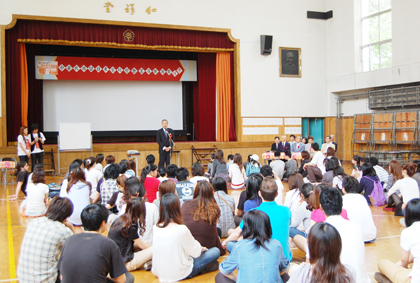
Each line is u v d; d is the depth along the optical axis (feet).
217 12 41.27
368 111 43.42
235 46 42.39
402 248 9.43
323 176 21.63
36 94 40.63
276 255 7.53
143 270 12.11
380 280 10.49
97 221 8.11
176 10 39.45
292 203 14.29
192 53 46.26
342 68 44.86
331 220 9.02
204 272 11.94
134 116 44.45
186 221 11.82
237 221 14.97
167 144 34.83
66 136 35.55
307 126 47.06
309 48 45.80
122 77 42.16
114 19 37.17
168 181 12.89
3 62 34.19
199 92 44.96
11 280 11.35
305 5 45.47
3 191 27.78
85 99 42.60
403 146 38.83
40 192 19.42
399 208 19.61
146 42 38.75
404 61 37.70
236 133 43.37
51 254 8.81
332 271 6.06
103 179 17.93
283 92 44.52
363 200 14.51
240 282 7.50
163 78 43.55
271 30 43.78
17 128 35.91
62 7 35.58
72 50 42.80
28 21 35.19
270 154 34.30
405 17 37.45
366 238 14.52
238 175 25.40
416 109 37.78
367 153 42.98
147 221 12.82
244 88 42.75
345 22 44.24
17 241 15.51
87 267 7.40
